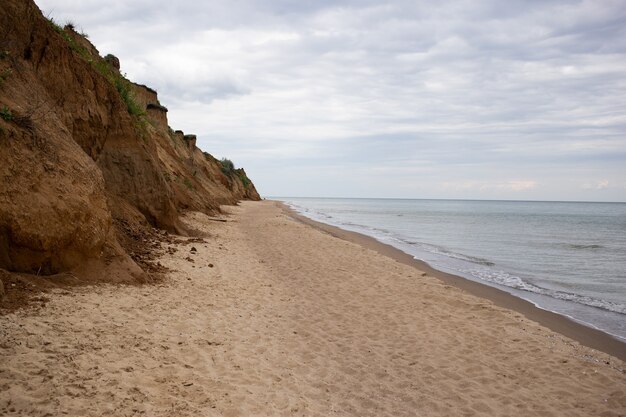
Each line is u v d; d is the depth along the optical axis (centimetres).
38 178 687
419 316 849
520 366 630
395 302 945
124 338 536
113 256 809
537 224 4766
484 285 1325
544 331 820
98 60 1561
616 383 583
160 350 531
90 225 756
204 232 1692
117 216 1155
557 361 652
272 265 1288
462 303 954
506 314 904
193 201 2412
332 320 805
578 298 1207
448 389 551
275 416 434
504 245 2542
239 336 650
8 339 457
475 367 620
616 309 1090
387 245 2233
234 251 1412
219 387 472
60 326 519
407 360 636
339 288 1050
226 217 2752
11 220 621
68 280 678
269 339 669
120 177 1291
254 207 4847
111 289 712
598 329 908
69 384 402
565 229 4034
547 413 500
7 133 662
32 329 493
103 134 1244
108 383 420
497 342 722
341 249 1683
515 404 519
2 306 530
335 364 609
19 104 745
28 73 870
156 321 625
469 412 496
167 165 2403
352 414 475
